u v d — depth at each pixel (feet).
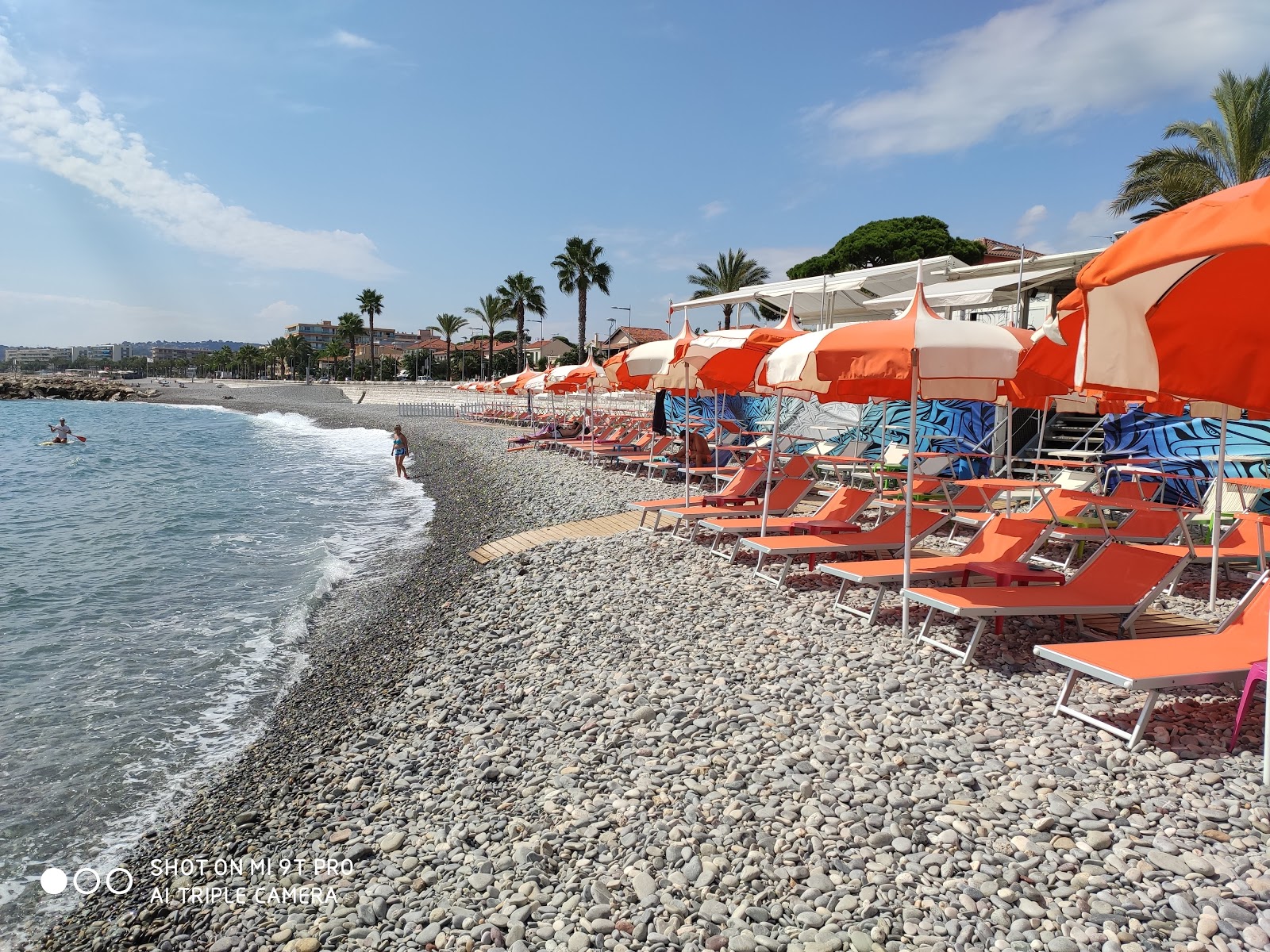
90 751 18.03
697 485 44.88
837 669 16.25
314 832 13.42
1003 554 19.35
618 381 36.55
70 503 55.98
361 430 136.46
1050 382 23.00
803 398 26.84
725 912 9.29
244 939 10.69
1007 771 11.73
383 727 17.42
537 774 13.56
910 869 9.64
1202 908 8.46
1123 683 11.36
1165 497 27.91
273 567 35.73
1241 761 11.40
